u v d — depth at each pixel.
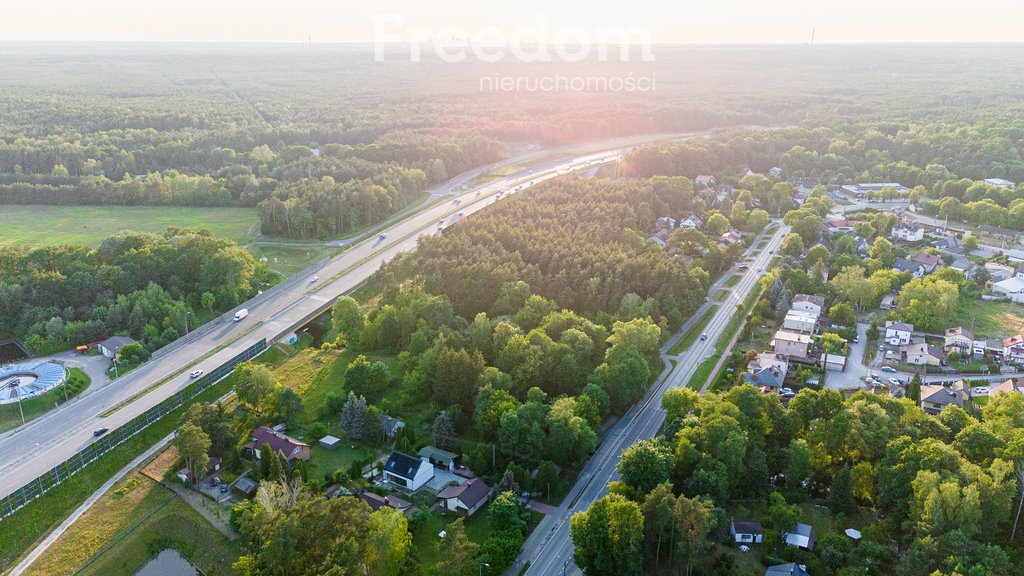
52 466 147.38
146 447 162.88
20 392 171.25
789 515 131.25
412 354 194.75
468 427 171.00
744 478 143.62
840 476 138.12
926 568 117.00
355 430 164.75
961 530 120.75
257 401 173.75
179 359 196.00
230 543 134.12
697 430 145.25
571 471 156.00
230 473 152.62
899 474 134.25
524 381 175.00
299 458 155.25
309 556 112.38
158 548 136.00
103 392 178.88
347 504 120.06
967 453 141.50
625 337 187.50
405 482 148.75
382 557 116.75
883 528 131.38
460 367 173.50
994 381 194.62
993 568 114.50
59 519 140.25
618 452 162.75
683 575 125.00
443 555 120.00
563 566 129.00
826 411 156.38
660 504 123.94
